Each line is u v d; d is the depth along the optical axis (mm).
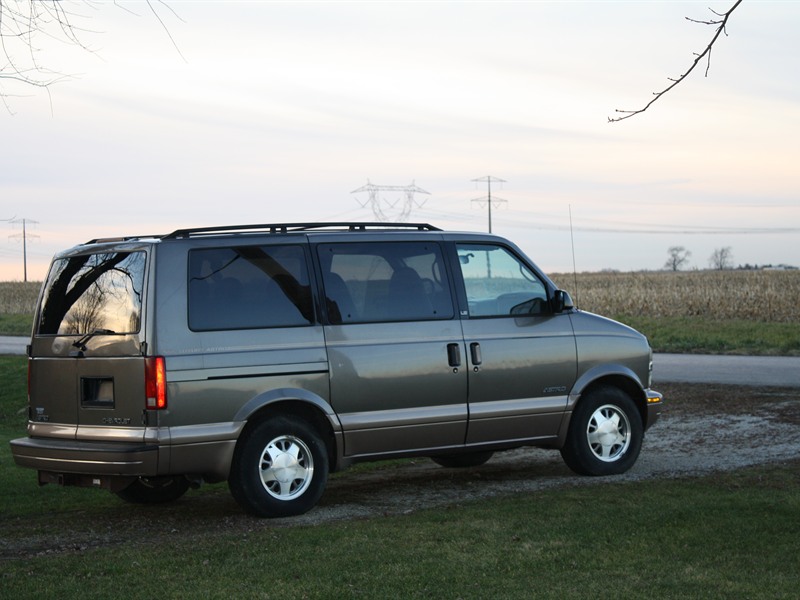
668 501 7953
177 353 7711
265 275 8180
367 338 8508
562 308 9539
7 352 30625
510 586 5680
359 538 6934
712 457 10586
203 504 9000
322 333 8312
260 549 6707
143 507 8938
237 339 7957
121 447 7617
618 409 9758
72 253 8375
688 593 5480
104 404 7859
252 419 8039
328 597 5547
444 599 5473
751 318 40344
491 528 7133
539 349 9336
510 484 9367
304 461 8203
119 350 7785
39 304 8453
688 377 18875
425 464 11078
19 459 8156
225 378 7855
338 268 8492
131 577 6055
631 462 9781
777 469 9594
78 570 6270
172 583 5883
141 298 7754
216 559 6461
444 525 7297
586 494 8461
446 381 8828
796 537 6680
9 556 6918
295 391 8133
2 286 79938
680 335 30109
